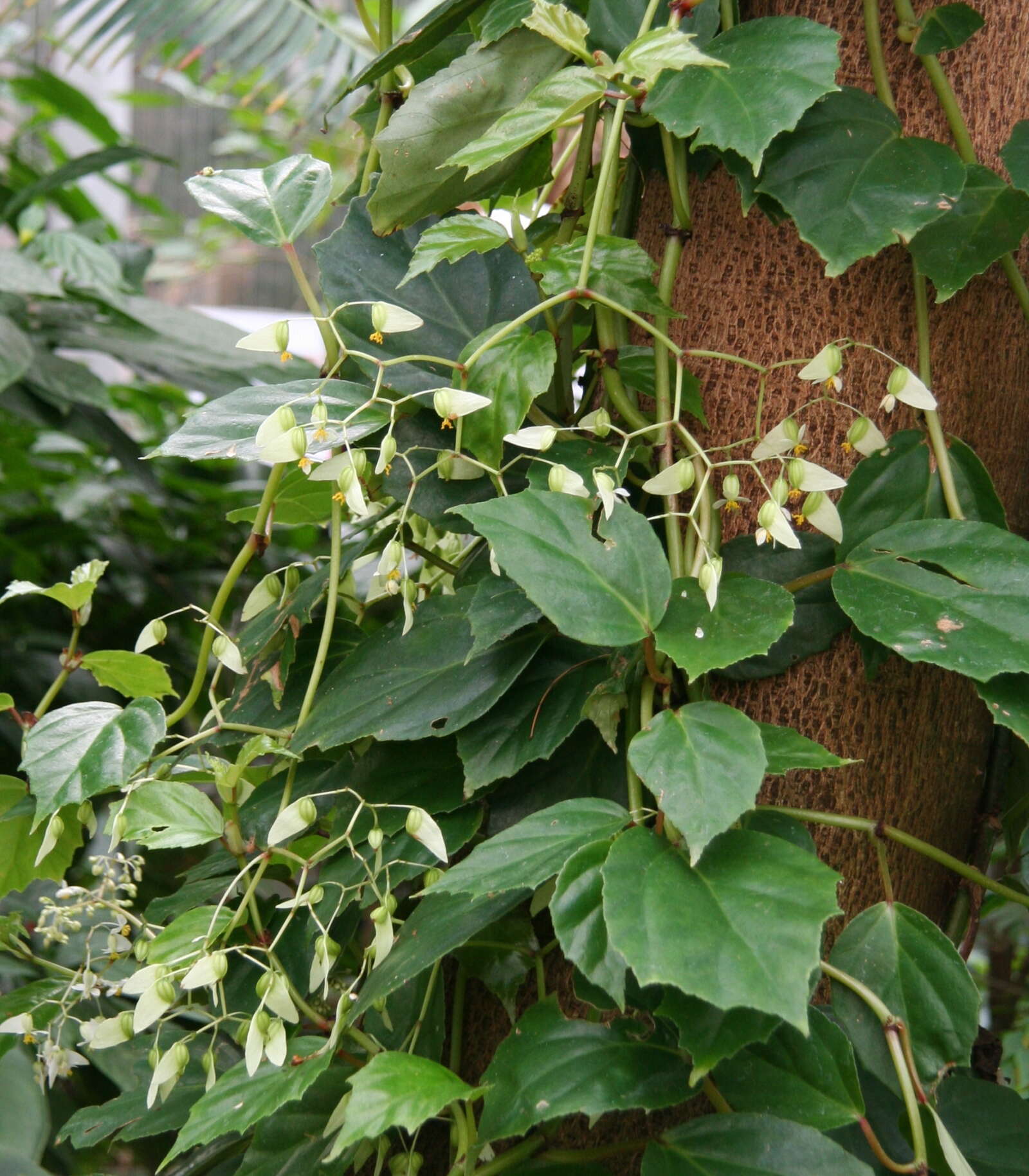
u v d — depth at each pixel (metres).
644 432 0.91
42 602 1.77
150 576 1.81
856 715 0.92
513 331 0.93
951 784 0.95
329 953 0.90
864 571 0.89
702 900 0.79
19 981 1.31
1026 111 0.96
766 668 0.92
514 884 0.81
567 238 1.01
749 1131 0.83
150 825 0.94
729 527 0.95
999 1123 0.88
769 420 0.94
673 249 0.95
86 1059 1.02
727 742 0.81
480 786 0.90
